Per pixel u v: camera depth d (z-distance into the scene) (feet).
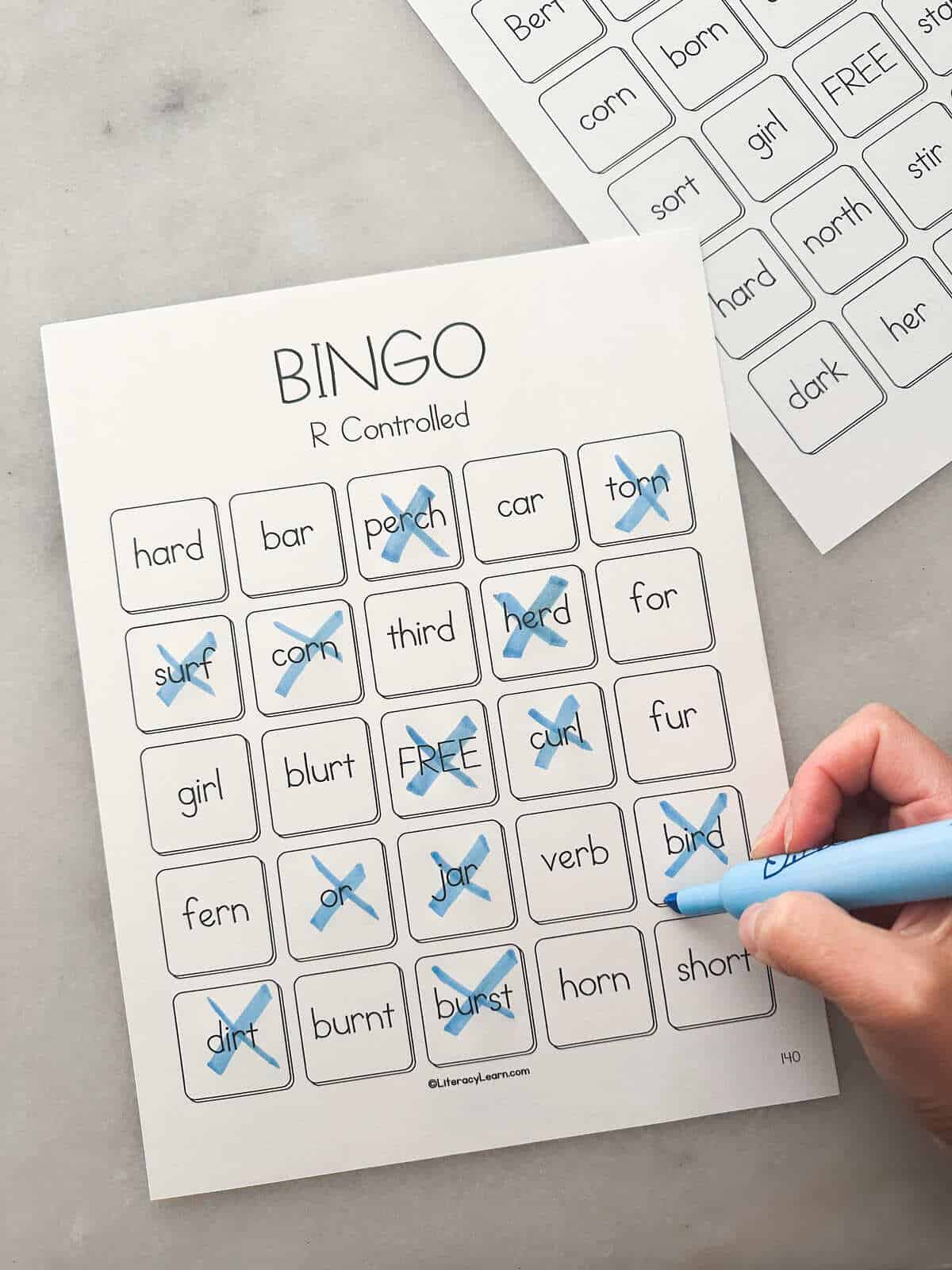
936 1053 1.32
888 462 1.57
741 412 1.57
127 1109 1.53
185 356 1.55
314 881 1.54
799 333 1.57
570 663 1.56
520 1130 1.53
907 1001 1.28
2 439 1.56
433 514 1.56
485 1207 1.53
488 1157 1.54
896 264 1.56
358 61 1.57
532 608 1.56
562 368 1.56
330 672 1.55
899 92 1.58
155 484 1.55
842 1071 1.55
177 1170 1.52
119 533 1.55
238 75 1.57
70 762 1.55
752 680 1.56
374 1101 1.53
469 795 1.55
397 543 1.56
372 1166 1.52
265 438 1.55
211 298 1.56
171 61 1.57
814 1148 1.54
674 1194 1.53
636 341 1.57
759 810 1.55
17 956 1.54
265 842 1.54
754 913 1.36
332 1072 1.53
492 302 1.56
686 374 1.57
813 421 1.57
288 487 1.55
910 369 1.57
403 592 1.56
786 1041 1.54
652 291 1.57
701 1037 1.54
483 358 1.56
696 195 1.57
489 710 1.56
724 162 1.57
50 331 1.54
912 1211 1.53
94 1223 1.52
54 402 1.54
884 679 1.57
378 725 1.55
